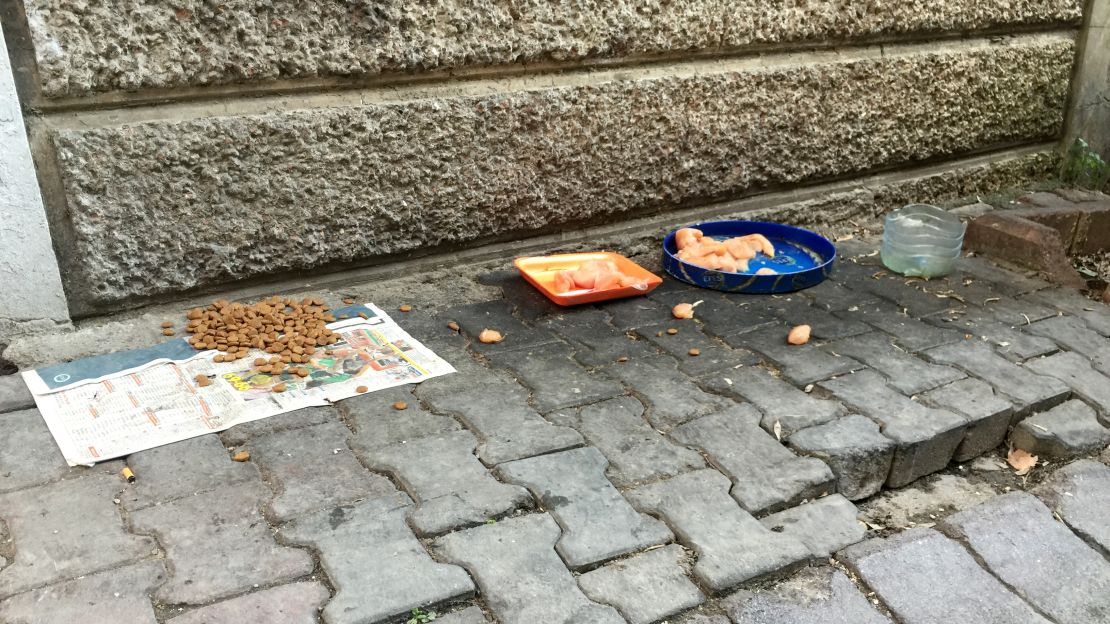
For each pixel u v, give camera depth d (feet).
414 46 10.21
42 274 9.02
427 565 6.35
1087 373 9.80
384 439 7.87
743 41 12.47
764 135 13.25
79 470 7.28
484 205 11.40
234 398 8.41
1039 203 15.58
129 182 9.14
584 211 12.22
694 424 8.33
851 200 14.65
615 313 10.82
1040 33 15.97
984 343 10.35
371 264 11.17
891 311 11.18
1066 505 7.87
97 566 6.20
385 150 10.46
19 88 8.44
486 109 10.89
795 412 8.59
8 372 8.99
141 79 8.85
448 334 10.02
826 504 7.52
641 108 12.01
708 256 12.07
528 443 7.87
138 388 8.52
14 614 5.75
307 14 9.54
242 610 5.88
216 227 9.80
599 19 11.30
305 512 6.86
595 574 6.41
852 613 6.36
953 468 8.70
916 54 14.34
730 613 6.23
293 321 9.89
